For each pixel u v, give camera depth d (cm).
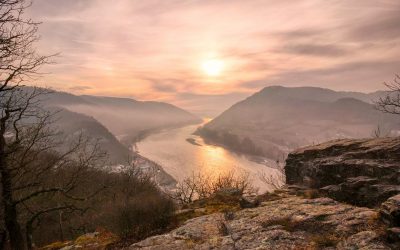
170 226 1462
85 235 1594
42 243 2852
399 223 885
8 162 1469
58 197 2523
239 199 1812
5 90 1265
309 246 924
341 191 1436
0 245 1438
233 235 1102
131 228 1502
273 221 1152
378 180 1359
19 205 1966
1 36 1171
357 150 1731
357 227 973
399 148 1518
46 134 1488
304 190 1736
